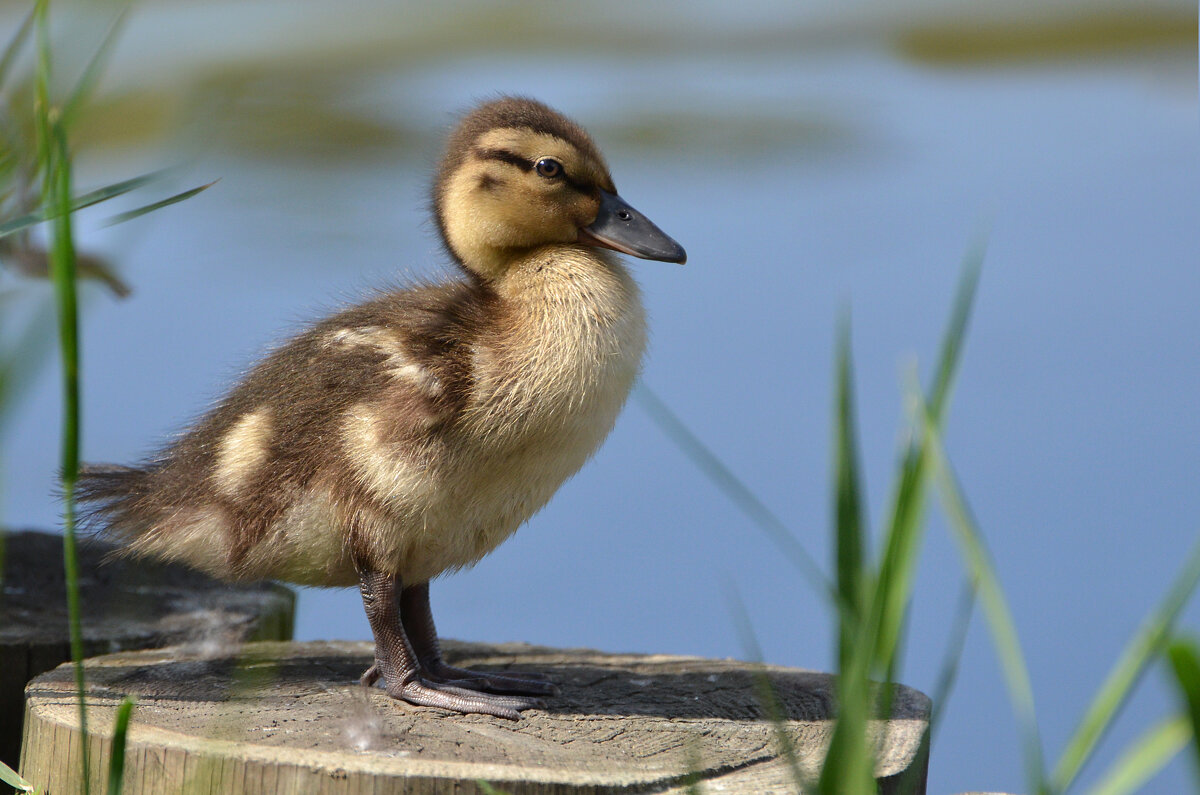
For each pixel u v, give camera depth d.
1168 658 4.14
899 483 4.17
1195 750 4.14
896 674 4.17
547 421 4.28
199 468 4.30
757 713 4.29
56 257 4.16
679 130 8.99
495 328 4.29
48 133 4.25
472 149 4.32
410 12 12.66
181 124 4.48
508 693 4.30
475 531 4.29
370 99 9.25
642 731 4.27
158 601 4.38
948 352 4.17
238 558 4.30
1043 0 12.41
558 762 4.24
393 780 4.21
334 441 4.28
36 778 4.25
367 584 4.29
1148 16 11.20
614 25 13.02
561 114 4.34
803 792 4.18
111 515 4.32
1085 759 4.16
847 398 4.17
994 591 4.17
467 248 4.32
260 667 4.31
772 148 8.27
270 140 8.02
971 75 10.38
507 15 12.98
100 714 4.25
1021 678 4.16
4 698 4.33
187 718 4.25
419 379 4.28
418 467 4.27
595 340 4.29
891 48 11.32
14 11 4.98
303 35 11.27
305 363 4.30
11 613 4.36
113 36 4.32
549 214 4.32
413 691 4.29
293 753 4.22
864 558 4.17
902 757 4.25
